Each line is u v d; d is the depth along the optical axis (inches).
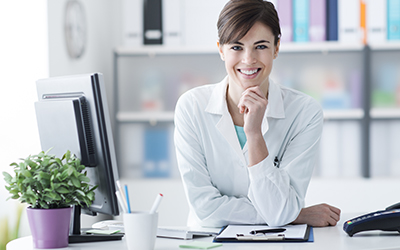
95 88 44.6
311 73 129.3
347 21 123.5
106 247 41.7
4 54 87.8
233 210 52.7
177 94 131.5
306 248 39.9
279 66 129.4
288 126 57.6
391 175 128.5
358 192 124.8
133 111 132.0
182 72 131.6
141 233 38.3
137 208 127.0
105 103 45.3
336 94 128.6
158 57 131.5
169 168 130.1
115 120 128.4
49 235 40.8
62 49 101.9
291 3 123.4
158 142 130.0
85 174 43.2
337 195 125.0
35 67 92.7
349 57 129.1
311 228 49.7
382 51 125.9
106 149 45.2
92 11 121.9
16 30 89.9
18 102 90.0
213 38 126.1
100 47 128.9
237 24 50.2
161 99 131.6
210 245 41.3
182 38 126.0
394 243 41.7
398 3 122.6
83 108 45.0
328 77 129.3
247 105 49.8
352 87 128.2
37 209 40.6
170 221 126.8
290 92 60.2
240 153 56.1
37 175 40.3
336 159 127.5
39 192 41.1
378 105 128.3
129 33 126.3
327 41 124.4
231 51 51.9
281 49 123.3
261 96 50.1
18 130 89.8
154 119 128.9
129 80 132.0
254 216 52.2
